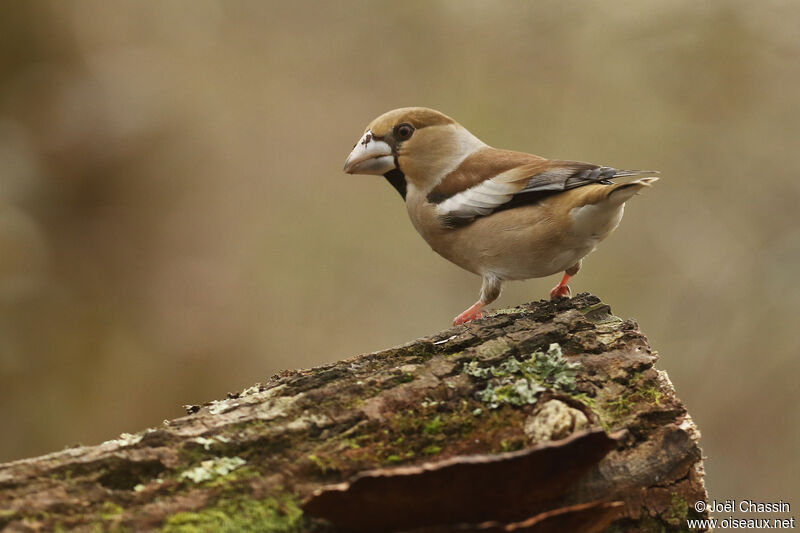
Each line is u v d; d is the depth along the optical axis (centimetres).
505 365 457
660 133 1525
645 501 419
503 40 1609
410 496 353
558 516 356
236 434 409
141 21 1525
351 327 1510
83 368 1305
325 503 356
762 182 1478
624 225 1496
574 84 1569
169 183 1471
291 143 1598
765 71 1486
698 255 1466
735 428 1341
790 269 1409
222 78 1588
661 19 1517
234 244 1510
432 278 1562
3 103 1372
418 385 441
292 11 1645
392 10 1653
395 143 737
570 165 675
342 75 1647
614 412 438
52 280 1326
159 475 392
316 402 429
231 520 381
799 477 1284
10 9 1391
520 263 691
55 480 380
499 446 416
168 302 1421
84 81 1430
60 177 1383
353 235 1572
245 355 1439
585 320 495
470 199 700
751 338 1385
